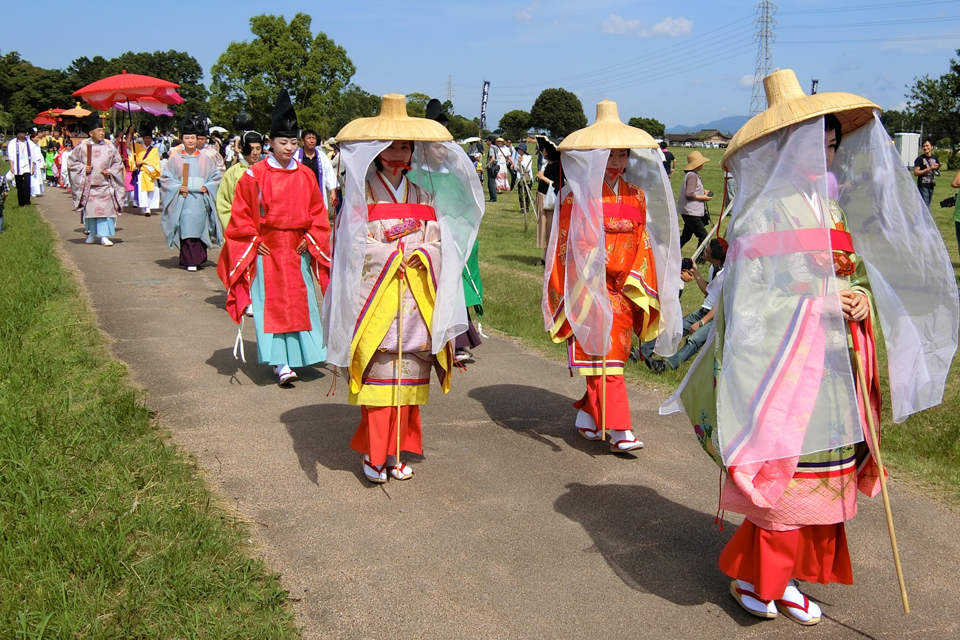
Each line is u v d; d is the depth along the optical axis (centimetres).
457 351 768
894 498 488
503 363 769
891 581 396
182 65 11106
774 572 342
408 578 388
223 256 689
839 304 332
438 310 478
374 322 470
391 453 495
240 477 490
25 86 10194
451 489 487
